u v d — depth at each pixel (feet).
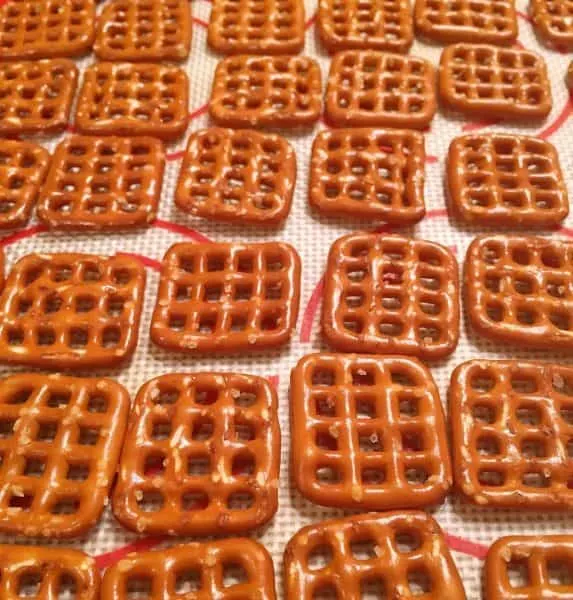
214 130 0.58
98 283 0.50
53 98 0.62
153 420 0.44
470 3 0.68
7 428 0.45
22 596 0.39
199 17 0.69
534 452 0.45
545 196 0.55
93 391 0.45
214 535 0.41
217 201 0.54
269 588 0.38
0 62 0.65
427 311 0.51
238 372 0.48
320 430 0.44
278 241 0.54
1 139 0.60
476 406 0.45
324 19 0.67
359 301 0.51
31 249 0.54
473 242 0.53
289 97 0.61
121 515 0.41
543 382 0.46
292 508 0.43
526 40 0.68
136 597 0.39
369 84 0.63
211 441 0.43
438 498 0.42
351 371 0.46
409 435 0.44
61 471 0.42
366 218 0.55
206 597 0.38
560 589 0.38
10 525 0.40
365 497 0.41
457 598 0.38
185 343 0.48
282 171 0.56
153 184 0.56
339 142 0.58
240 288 0.51
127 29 0.66
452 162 0.57
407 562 0.39
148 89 0.62
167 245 0.54
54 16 0.67
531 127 0.62
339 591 0.38
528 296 0.50
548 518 0.43
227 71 0.63
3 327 0.48
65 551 0.40
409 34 0.66
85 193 0.55
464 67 0.63
